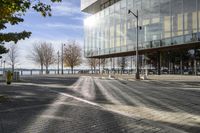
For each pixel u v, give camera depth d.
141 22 43.50
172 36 37.47
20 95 15.23
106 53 53.66
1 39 14.82
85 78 39.62
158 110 10.44
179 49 41.53
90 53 60.19
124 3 47.88
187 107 11.23
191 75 38.69
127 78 37.56
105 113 9.68
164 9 38.84
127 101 13.04
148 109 10.65
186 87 21.92
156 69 45.81
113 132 7.02
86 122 8.17
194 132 7.08
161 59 44.81
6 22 13.89
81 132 7.02
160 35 39.59
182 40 35.91
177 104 12.08
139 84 25.78
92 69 77.00
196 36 33.84
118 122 8.19
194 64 38.78
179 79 32.88
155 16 40.59
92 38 59.56
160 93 17.02
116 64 60.41
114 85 24.38
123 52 48.38
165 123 8.12
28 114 9.38
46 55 80.56
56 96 14.89
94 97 14.62
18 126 7.59
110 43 52.31
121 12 48.75
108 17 53.12
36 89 19.41
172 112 10.01
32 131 7.06
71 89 19.70
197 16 33.72
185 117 9.06
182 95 15.84
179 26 36.38
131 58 54.00
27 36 15.91
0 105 11.40
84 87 21.78
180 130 7.25
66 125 7.77
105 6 57.91
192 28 34.44
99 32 56.53
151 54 47.03
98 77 43.09
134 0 45.25
